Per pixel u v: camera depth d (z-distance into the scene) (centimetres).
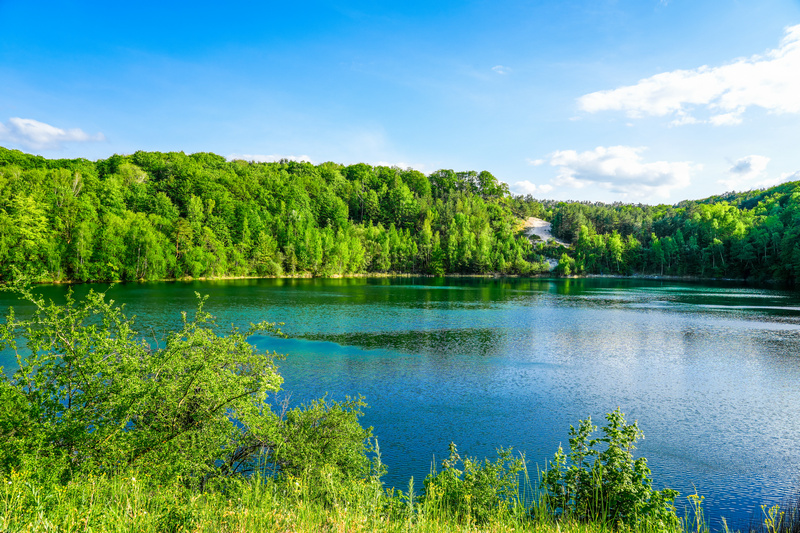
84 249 7800
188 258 9188
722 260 12531
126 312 4547
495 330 4156
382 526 598
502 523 694
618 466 794
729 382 2511
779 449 1639
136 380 812
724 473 1461
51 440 712
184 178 12600
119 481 668
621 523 704
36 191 8494
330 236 12912
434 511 725
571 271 14538
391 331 4012
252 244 11425
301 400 2097
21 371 789
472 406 2062
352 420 1105
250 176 15975
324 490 794
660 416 1975
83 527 464
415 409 2008
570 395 2252
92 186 10138
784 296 7662
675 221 15812
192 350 908
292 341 3488
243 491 745
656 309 5850
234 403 894
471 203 19925
